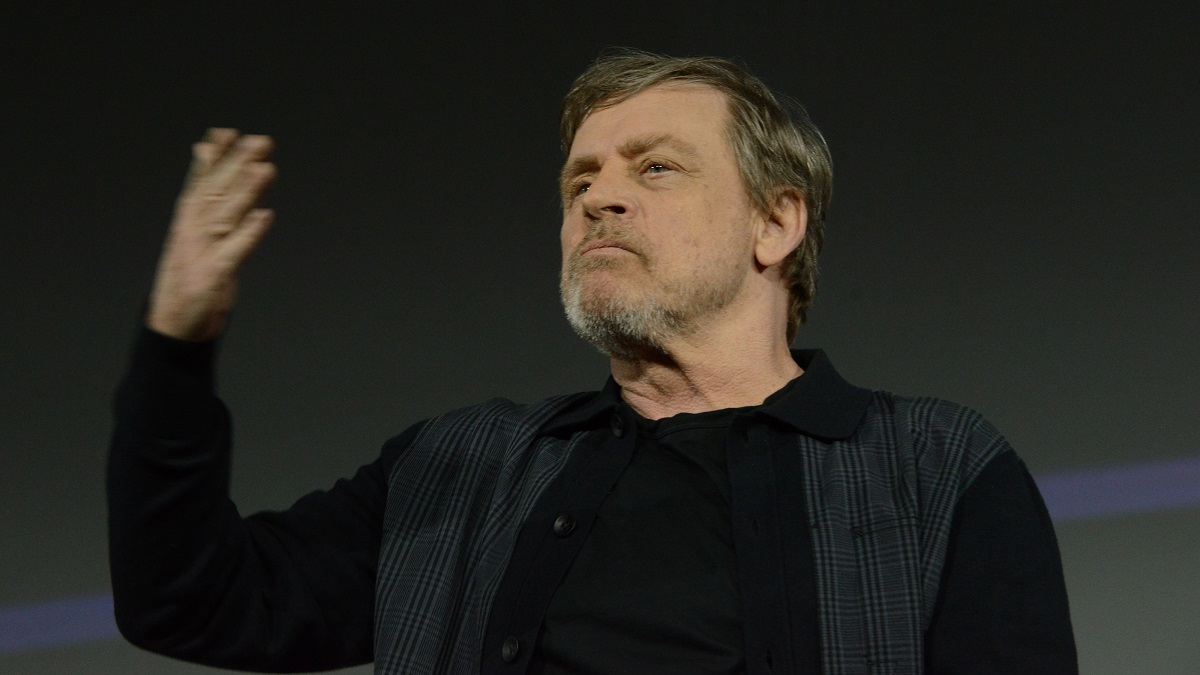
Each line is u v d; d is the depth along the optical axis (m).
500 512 5.29
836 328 9.93
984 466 5.05
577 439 5.45
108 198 10.95
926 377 9.77
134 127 11.03
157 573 4.64
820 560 4.73
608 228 5.43
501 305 10.50
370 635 5.48
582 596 4.82
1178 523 9.18
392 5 11.06
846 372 9.85
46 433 10.56
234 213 4.34
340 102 10.95
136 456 4.48
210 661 5.02
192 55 11.09
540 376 10.34
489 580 5.05
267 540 5.28
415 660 5.01
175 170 10.96
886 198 10.07
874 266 9.98
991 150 10.02
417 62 10.97
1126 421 9.41
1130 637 9.10
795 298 6.05
